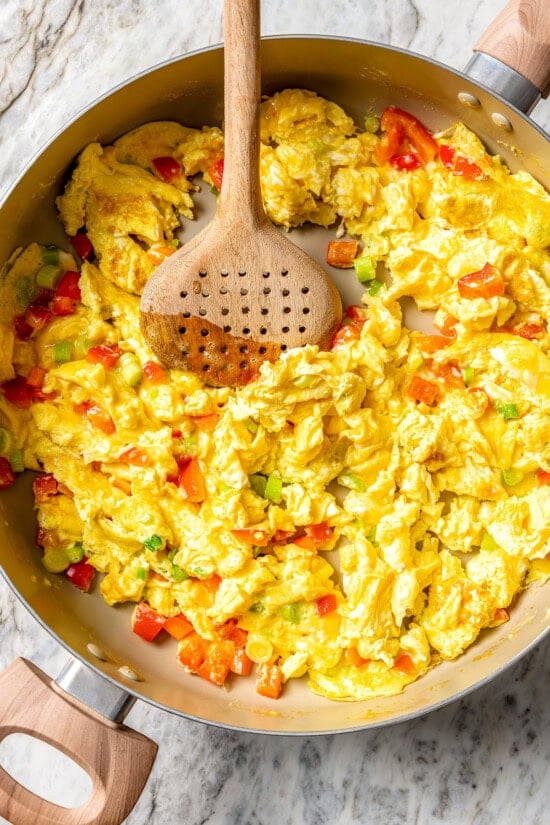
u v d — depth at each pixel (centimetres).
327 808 63
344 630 61
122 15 64
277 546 61
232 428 60
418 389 61
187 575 61
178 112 61
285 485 62
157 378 61
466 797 63
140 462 61
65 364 61
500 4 64
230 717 59
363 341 60
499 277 60
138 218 61
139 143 61
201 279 57
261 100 61
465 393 62
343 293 62
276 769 63
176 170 61
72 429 61
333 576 62
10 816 55
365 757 63
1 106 64
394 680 61
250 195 56
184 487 61
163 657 61
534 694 63
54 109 64
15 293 60
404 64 58
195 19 64
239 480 60
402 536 61
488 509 62
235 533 60
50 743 56
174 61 57
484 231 62
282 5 64
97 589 61
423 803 63
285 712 60
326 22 64
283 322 58
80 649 59
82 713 56
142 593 61
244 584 60
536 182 61
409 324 62
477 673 60
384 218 62
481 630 62
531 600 62
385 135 62
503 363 61
